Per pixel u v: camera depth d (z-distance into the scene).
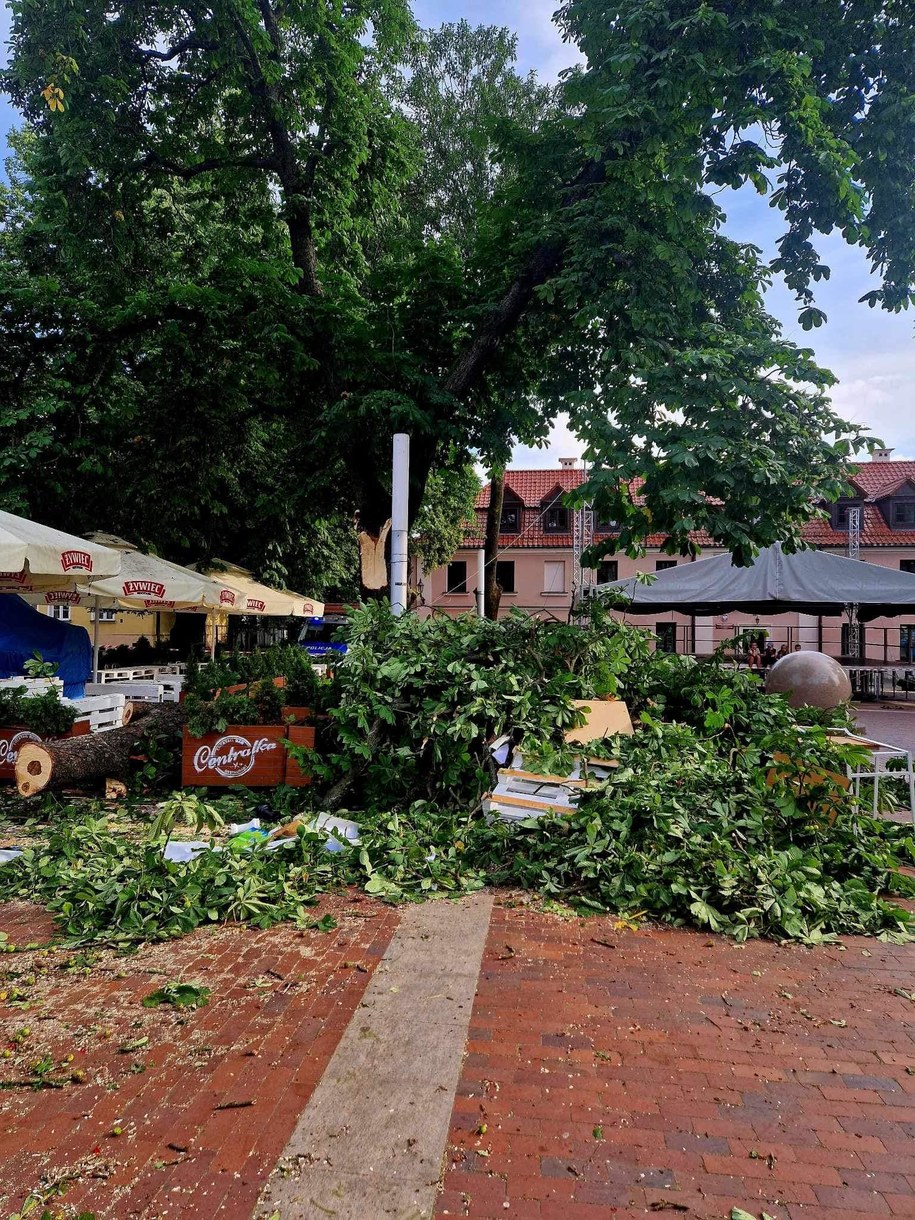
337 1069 3.01
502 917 4.70
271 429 17.98
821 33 9.83
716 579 17.33
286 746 6.81
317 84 13.57
